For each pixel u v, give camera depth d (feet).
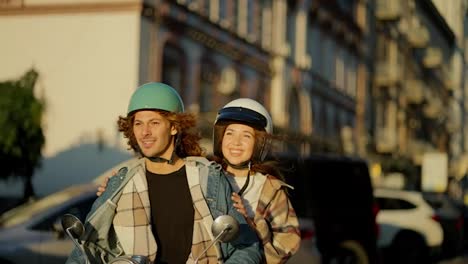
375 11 166.81
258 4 99.55
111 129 70.74
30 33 73.67
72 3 72.28
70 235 11.99
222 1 88.58
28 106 67.92
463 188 213.25
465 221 72.49
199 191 12.57
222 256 12.47
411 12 195.21
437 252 55.83
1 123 66.64
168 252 12.41
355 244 34.17
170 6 74.54
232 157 14.49
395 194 56.24
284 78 106.52
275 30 105.50
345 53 145.48
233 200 12.85
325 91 130.72
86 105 71.56
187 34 78.13
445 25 236.84
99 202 12.59
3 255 25.57
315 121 125.39
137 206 12.44
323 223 31.32
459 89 265.54
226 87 87.56
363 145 151.94
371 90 163.32
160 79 73.20
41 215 26.48
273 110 105.29
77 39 72.23
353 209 34.55
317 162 31.71
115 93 70.85
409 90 192.65
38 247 25.79
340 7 139.85
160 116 12.71
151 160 12.77
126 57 70.54
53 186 71.82
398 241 55.01
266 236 13.78
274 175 14.76
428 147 206.28
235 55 90.74
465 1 276.41
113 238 12.55
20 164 67.62
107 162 70.64
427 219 55.36
